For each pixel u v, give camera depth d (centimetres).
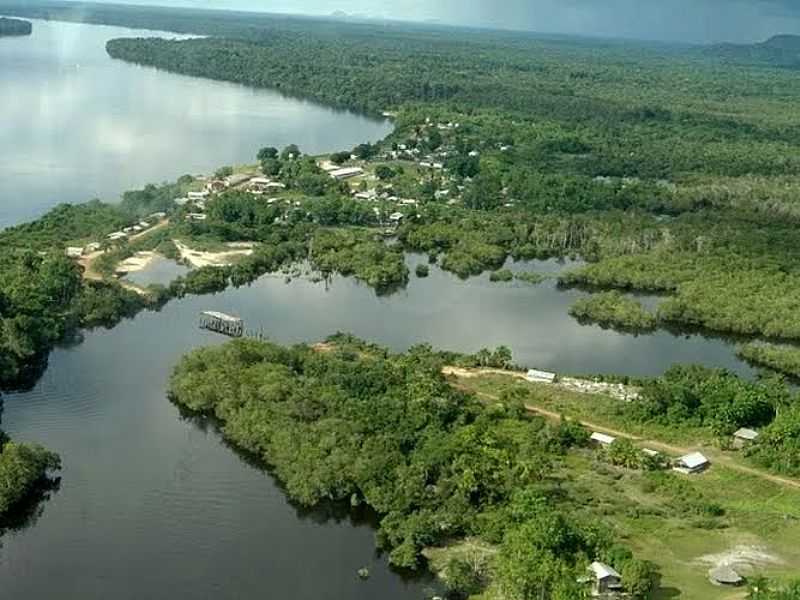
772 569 13700
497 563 13538
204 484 16375
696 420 18800
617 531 14638
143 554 14262
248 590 13500
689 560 13938
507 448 16900
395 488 15475
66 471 16488
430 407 18125
